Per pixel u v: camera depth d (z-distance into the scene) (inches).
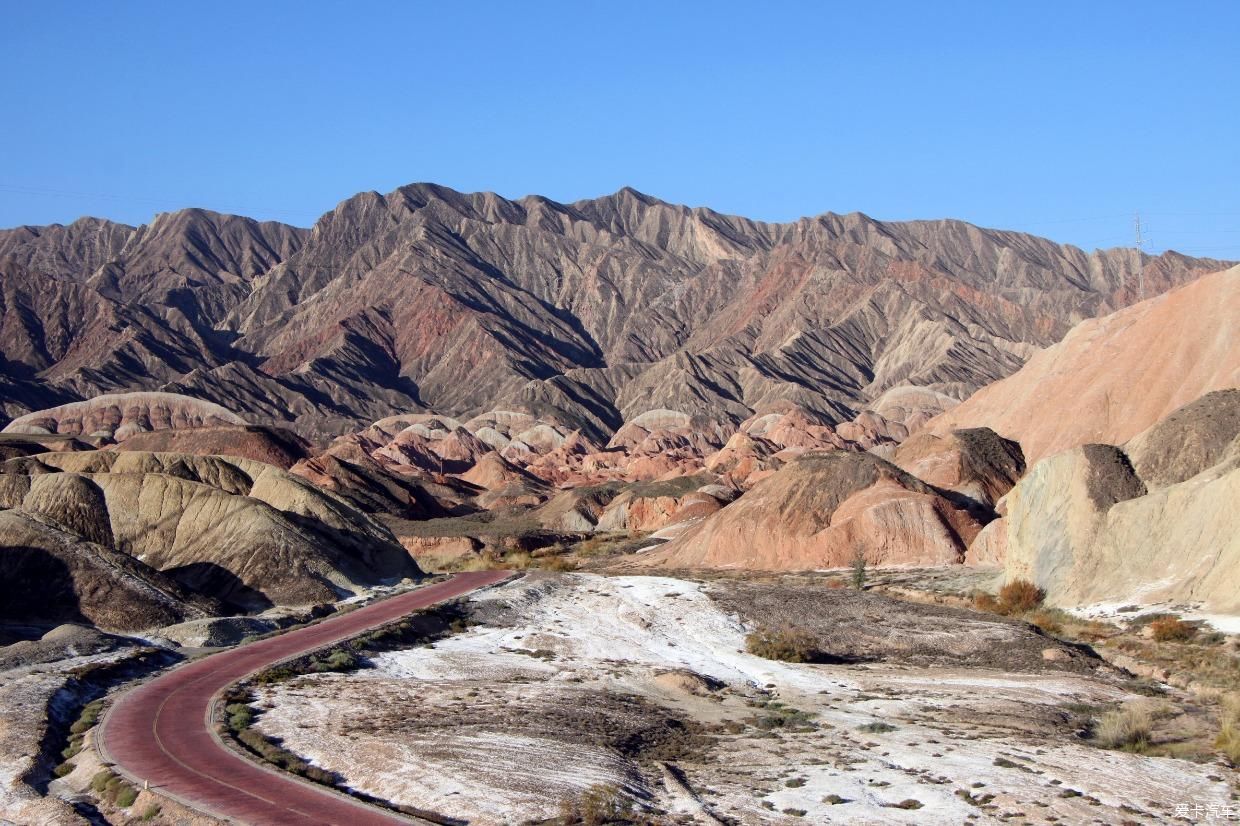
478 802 1328.7
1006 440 4697.3
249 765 1488.7
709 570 3860.7
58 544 2780.5
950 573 3427.7
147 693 1948.8
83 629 2404.0
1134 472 3149.6
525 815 1290.6
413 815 1296.8
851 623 2613.2
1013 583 2945.4
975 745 1647.4
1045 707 1942.7
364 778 1455.5
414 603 2861.7
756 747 1664.6
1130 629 2507.4
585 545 4926.2
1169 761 1555.1
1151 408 4313.5
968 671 2266.2
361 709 1844.2
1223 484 2701.8
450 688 2038.6
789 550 3890.3
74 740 1674.5
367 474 6638.8
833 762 1560.0
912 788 1423.5
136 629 2598.4
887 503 3804.1
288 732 1685.5
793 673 2252.7
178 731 1674.5
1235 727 1675.7
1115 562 2847.0
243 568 3122.5
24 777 1491.1
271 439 7524.6
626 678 2185.0
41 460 4141.2
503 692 2004.2
